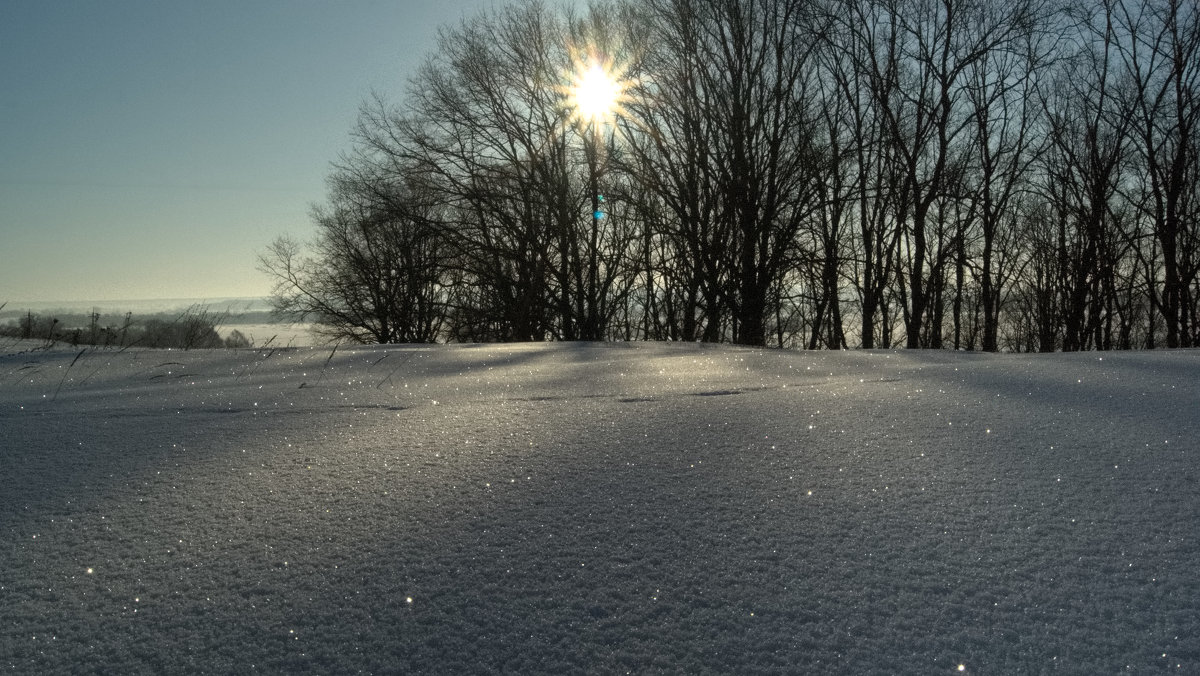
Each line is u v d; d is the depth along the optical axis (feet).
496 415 11.14
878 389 12.25
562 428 9.95
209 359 23.24
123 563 5.90
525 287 68.85
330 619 5.03
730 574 5.45
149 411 12.78
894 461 7.89
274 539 6.27
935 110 57.93
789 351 26.48
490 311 70.08
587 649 4.62
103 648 4.76
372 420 11.16
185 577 5.65
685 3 55.83
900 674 4.28
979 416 9.79
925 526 6.15
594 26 63.46
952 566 5.45
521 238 67.62
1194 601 4.83
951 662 4.36
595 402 12.17
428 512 6.78
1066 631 4.60
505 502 6.97
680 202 60.75
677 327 71.82
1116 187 64.44
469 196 65.87
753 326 58.65
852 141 57.21
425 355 24.32
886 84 57.21
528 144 68.08
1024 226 77.41
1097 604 4.88
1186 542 5.65
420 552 5.93
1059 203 67.05
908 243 65.98
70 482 7.98
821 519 6.36
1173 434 8.50
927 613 4.87
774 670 4.36
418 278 72.64
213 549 6.11
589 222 71.00
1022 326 91.81
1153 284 65.82
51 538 6.41
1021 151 62.90
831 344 68.54
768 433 9.25
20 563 5.93
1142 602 4.87
